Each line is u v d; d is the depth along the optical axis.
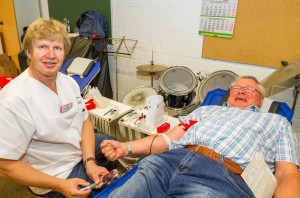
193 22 2.63
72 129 1.33
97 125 2.01
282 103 1.79
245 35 2.33
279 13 2.11
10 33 4.07
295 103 2.12
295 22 2.07
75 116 1.34
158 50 3.00
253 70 2.39
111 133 2.18
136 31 3.11
